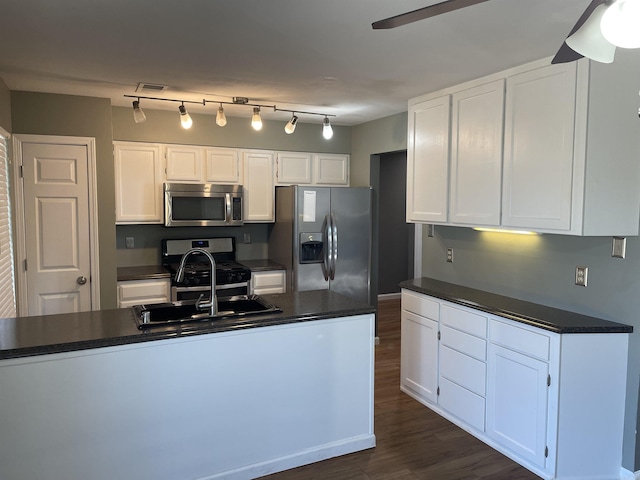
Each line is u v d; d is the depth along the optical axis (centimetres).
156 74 314
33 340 222
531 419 273
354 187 513
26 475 218
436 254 409
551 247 306
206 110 448
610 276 272
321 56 275
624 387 266
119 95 380
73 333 234
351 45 255
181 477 250
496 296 336
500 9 207
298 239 469
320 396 284
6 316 325
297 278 471
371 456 292
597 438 265
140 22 222
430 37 242
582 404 261
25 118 366
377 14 212
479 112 320
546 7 204
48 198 379
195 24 225
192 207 463
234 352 258
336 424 291
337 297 322
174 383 245
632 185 261
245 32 236
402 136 461
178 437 248
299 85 345
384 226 732
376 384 405
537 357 268
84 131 384
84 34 238
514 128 294
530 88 282
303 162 521
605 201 257
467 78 321
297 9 207
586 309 285
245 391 263
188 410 249
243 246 530
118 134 439
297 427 279
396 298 745
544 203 275
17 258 369
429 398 357
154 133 452
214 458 258
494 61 282
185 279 441
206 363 252
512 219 296
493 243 349
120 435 235
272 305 295
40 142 372
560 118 264
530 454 274
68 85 346
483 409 307
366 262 500
